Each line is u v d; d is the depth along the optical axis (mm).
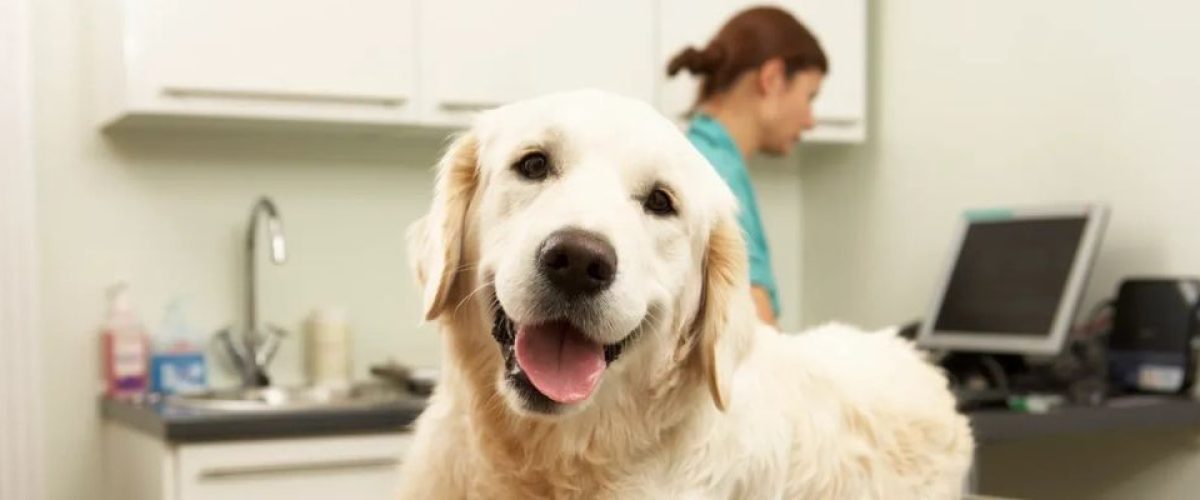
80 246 2996
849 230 3662
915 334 3074
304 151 3221
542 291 1287
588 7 3123
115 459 2900
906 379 1704
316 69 2869
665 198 1387
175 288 3086
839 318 3705
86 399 3010
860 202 3619
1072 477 2908
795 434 1487
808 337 1733
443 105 3004
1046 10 3018
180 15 2752
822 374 1593
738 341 1433
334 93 2885
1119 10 2822
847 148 3672
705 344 1426
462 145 1451
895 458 1599
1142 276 2768
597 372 1321
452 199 1429
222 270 3135
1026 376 2736
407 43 2953
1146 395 2602
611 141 1362
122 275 3035
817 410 1535
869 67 3592
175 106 2758
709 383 1409
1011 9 3115
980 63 3211
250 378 3082
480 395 1425
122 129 3029
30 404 2883
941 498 1653
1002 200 3143
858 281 3625
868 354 1717
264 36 2824
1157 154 2729
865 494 1546
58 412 2980
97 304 3016
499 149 1397
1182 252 2670
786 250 3842
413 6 2959
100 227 3016
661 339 1396
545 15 3084
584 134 1359
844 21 3402
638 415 1417
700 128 2467
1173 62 2689
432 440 1483
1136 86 2781
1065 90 2967
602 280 1280
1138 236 2783
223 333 3094
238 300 3152
